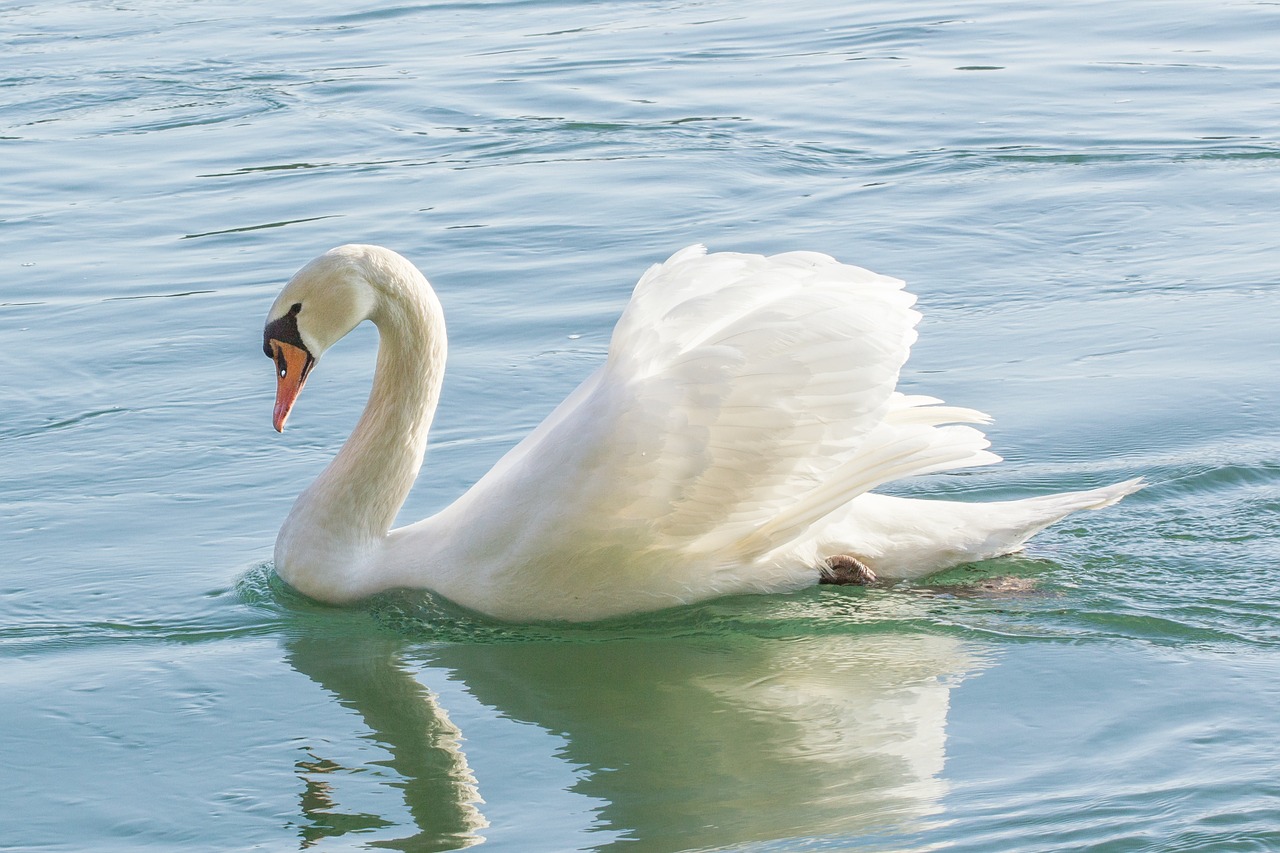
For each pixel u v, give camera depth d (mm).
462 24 34156
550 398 15445
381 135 25766
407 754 9570
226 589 12031
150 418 15359
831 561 11758
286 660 10930
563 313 17734
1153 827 8195
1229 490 12859
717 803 8805
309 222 21422
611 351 11461
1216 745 9055
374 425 11992
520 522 11312
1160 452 13617
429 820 8758
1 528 12992
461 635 11391
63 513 13297
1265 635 10578
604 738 9695
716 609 11594
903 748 9320
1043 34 31031
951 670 10359
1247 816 8242
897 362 11219
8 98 28422
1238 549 11891
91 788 9242
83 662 10852
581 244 20172
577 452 11062
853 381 11086
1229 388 14914
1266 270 18359
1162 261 18922
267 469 14227
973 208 21188
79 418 15367
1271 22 30859
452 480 13852
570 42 32062
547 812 8805
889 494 13234
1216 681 9891
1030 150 23828
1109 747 9141
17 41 33062
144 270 19719
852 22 32812
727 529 11406
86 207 22344
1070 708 9688
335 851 8461
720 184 22609
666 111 26656
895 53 30094
